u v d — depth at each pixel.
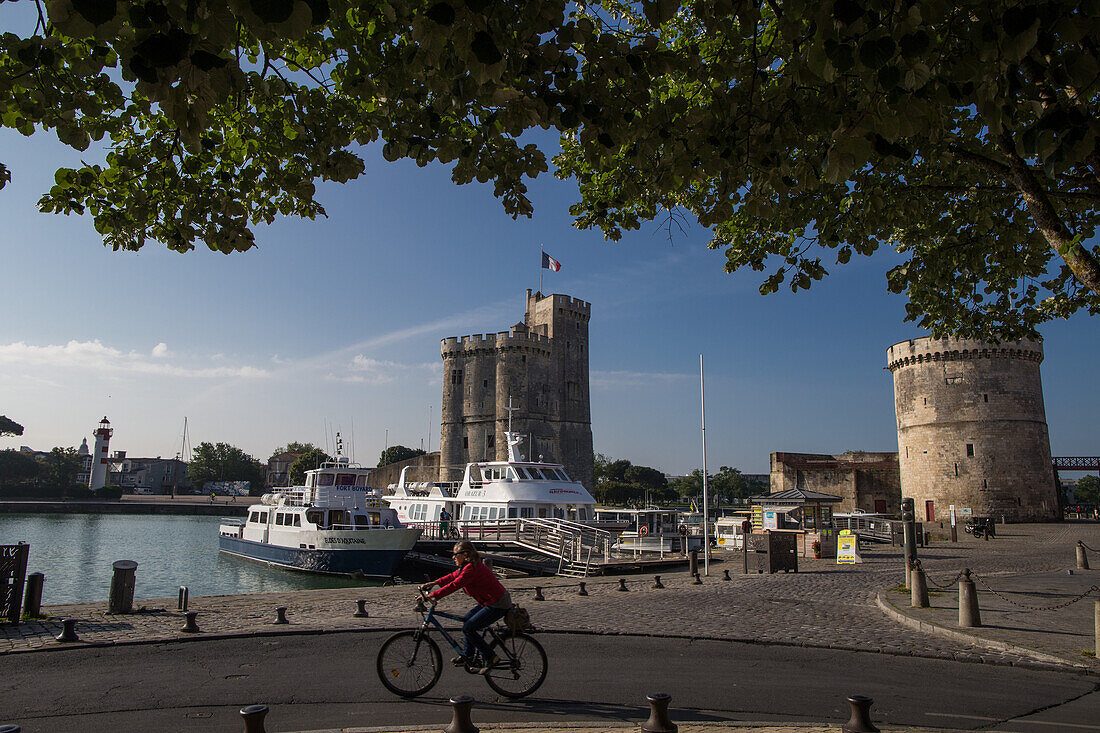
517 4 5.08
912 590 14.80
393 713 7.46
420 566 33.22
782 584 20.44
